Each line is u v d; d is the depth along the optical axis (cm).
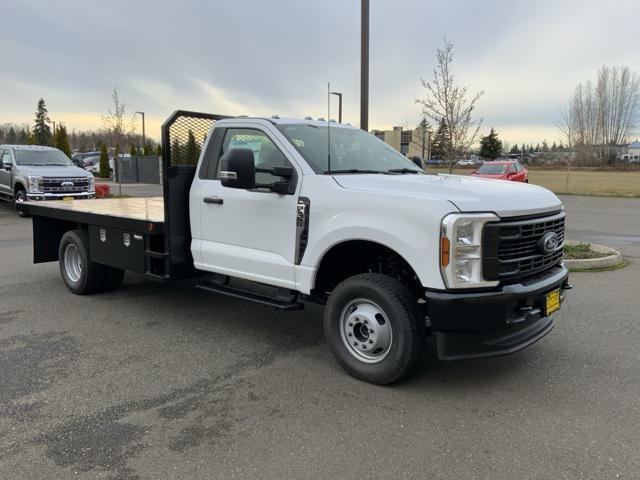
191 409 402
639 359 497
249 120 533
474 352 408
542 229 439
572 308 657
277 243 495
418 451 343
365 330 450
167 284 814
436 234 391
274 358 507
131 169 3688
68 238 739
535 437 359
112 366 485
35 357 506
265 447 349
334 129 563
